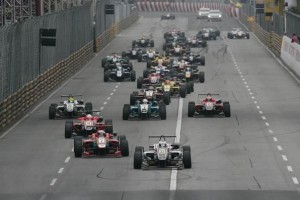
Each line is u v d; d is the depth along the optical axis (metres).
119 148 103.38
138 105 136.00
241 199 80.31
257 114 141.75
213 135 120.12
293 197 81.00
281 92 173.62
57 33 189.12
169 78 177.38
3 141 117.31
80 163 99.50
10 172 95.44
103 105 154.50
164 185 86.56
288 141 114.69
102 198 81.44
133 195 82.44
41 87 166.62
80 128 119.00
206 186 86.12
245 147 110.19
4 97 132.12
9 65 137.12
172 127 127.12
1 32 131.25
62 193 84.12
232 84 187.88
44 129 127.12
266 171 94.06
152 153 96.56
